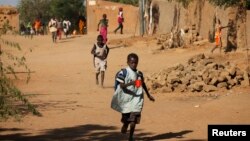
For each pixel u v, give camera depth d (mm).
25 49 48312
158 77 24062
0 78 13422
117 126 16344
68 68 35219
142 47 44281
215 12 39844
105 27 43656
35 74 31922
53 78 30203
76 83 27828
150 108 19391
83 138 14617
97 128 16062
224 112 17125
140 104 13625
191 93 22672
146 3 54969
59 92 24453
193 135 14672
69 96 23125
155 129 15672
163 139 14281
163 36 45812
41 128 16156
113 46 46094
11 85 14039
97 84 26875
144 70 32406
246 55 32312
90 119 17625
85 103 21078
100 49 26203
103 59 26250
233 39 35344
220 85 22922
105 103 21031
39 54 45500
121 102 13602
